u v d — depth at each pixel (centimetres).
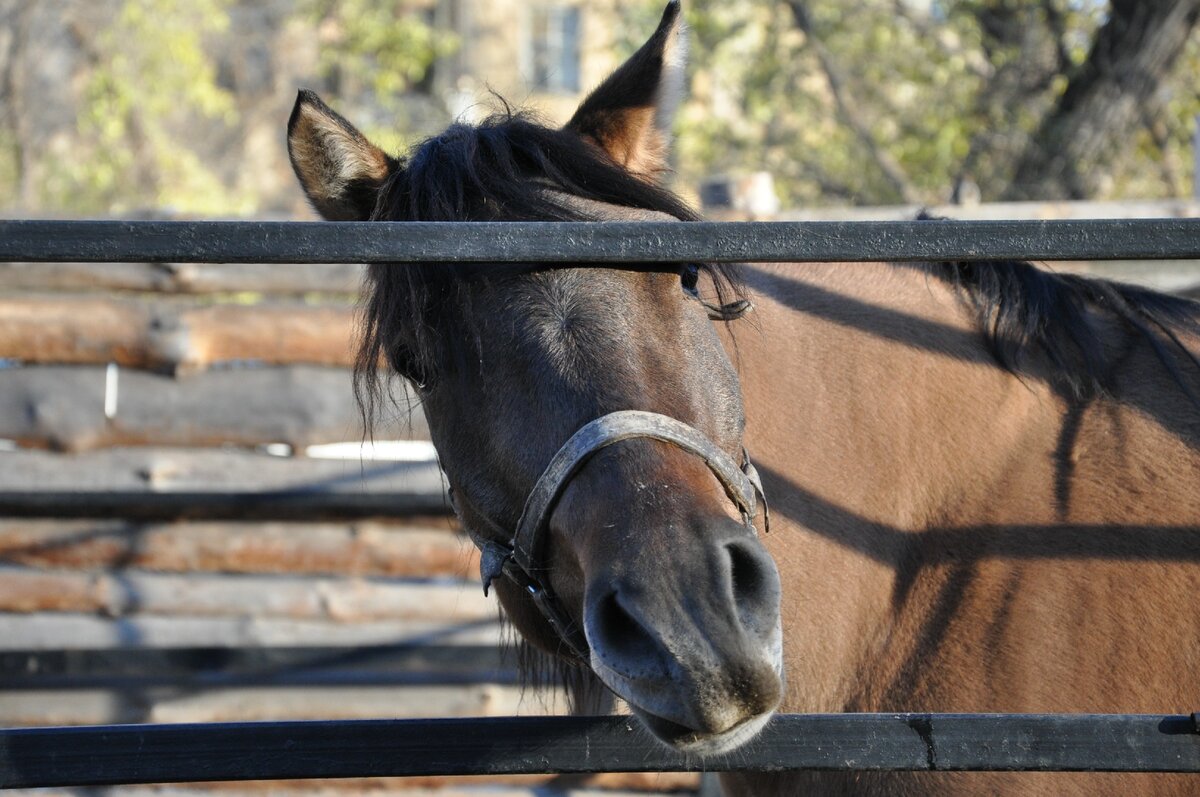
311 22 1655
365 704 483
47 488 475
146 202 1305
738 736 169
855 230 180
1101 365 252
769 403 250
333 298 558
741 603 172
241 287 496
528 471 190
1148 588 230
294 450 488
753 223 181
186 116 1633
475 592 488
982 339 259
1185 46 1024
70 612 480
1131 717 184
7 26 1304
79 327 474
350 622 487
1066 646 228
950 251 180
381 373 439
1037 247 179
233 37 1683
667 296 199
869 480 250
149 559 481
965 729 185
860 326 261
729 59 1216
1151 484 237
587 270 195
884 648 245
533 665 290
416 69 1652
